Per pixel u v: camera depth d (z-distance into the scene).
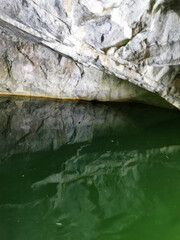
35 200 4.53
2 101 10.58
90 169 6.06
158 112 10.67
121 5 5.71
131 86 11.15
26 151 6.70
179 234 3.62
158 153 6.79
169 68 7.66
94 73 11.00
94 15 5.99
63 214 4.16
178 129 8.62
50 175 5.57
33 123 8.75
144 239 3.53
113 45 6.86
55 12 6.10
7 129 8.02
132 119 9.75
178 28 6.39
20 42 10.54
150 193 4.85
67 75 11.05
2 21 7.61
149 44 6.71
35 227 3.79
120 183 5.34
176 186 5.06
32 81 11.09
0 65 10.59
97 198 4.73
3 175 5.36
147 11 6.03
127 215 4.14
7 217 3.99
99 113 10.29
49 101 11.15
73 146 7.41
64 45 7.44
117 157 6.73
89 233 3.67
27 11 6.40
